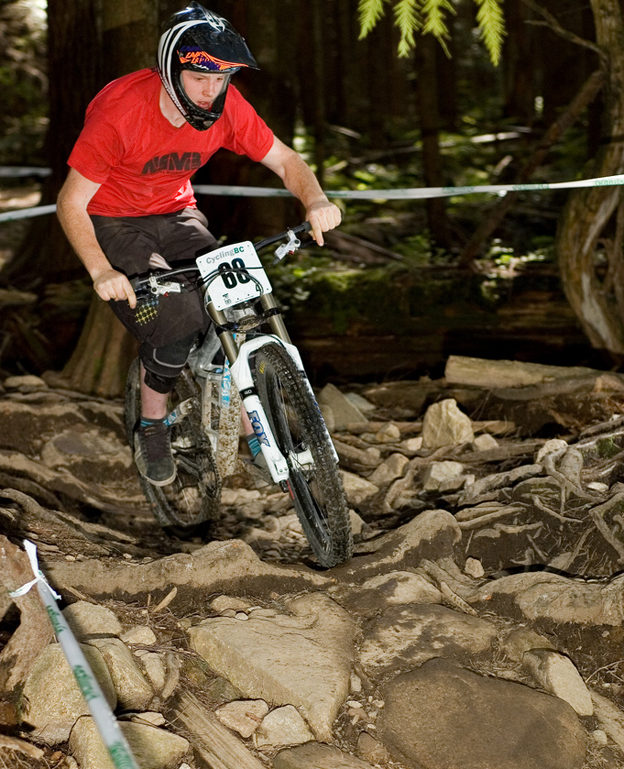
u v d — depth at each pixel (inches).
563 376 184.7
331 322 275.3
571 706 95.3
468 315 272.8
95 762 79.0
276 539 140.1
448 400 172.7
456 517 131.5
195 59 97.6
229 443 120.0
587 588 108.8
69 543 120.0
